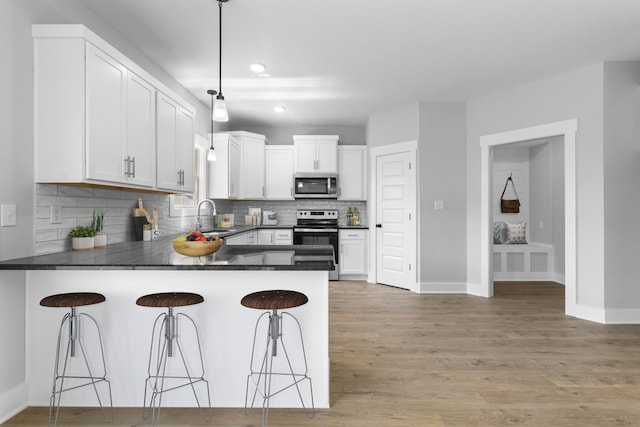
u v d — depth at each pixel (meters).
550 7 2.59
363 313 3.84
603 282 3.50
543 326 3.41
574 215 3.67
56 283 2.03
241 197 5.34
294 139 5.75
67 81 2.01
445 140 4.70
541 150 5.76
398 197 5.05
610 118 3.48
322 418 1.93
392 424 1.88
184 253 2.09
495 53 3.32
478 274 4.61
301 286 2.05
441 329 3.34
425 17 2.71
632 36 3.01
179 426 1.86
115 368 2.04
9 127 1.89
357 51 3.28
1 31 1.85
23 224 2.00
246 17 2.70
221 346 2.05
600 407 2.03
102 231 2.71
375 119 5.32
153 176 2.77
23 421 1.87
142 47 3.18
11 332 1.93
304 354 2.04
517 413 1.97
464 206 4.70
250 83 4.05
